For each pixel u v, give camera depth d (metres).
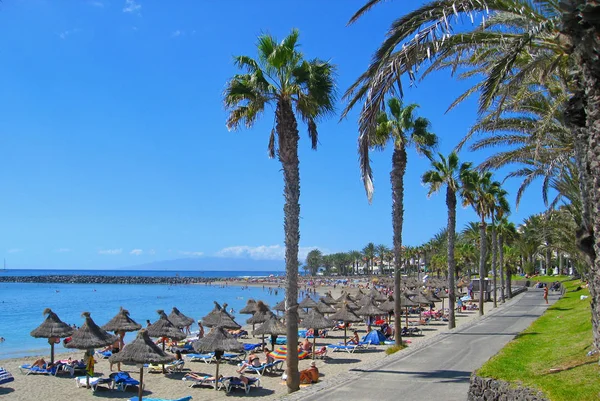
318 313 23.47
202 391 17.62
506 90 10.05
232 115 16.02
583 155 9.91
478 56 12.13
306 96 15.11
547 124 12.52
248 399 16.52
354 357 23.03
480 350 17.19
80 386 18.28
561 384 7.81
